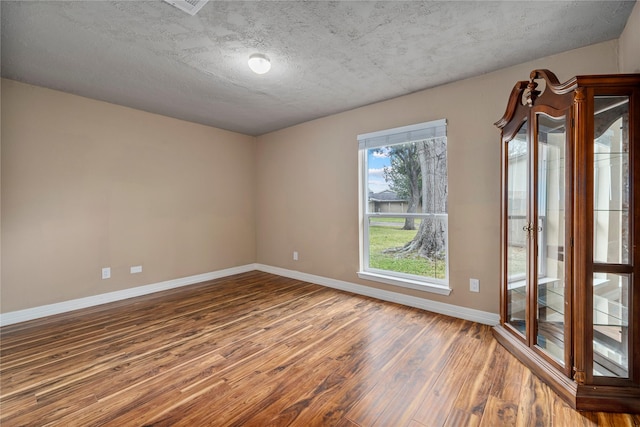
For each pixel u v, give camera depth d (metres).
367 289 3.59
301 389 1.77
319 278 4.12
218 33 2.04
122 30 2.00
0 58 2.38
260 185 4.96
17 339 2.45
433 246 3.11
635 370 1.55
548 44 2.20
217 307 3.20
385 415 1.55
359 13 1.83
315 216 4.14
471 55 2.35
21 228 2.87
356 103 3.44
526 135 2.05
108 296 3.42
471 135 2.76
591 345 1.58
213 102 3.40
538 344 1.96
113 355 2.18
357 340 2.39
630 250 1.56
